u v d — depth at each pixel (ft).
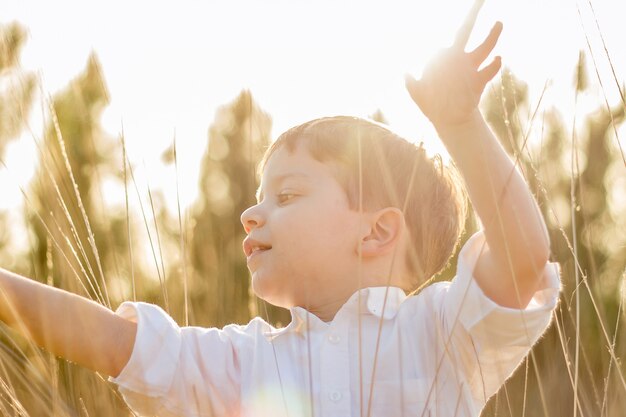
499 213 4.34
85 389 5.41
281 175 4.95
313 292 4.90
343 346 4.69
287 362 4.75
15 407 4.94
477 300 4.50
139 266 6.65
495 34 4.31
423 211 5.07
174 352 4.70
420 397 4.58
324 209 4.86
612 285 7.98
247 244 5.00
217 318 7.01
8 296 4.42
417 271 4.94
